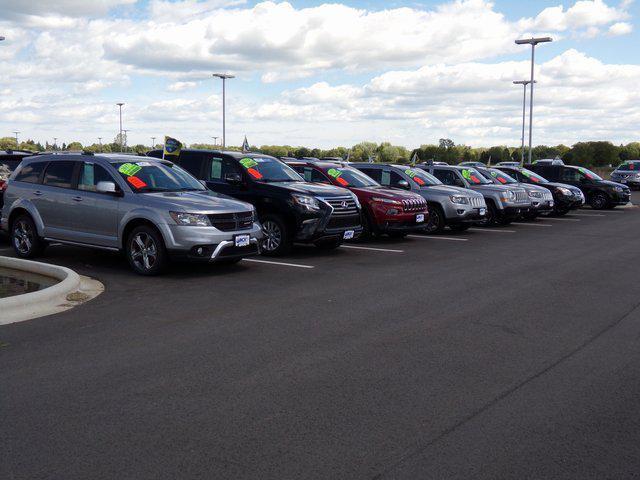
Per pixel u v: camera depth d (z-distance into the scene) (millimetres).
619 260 11438
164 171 10273
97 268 9883
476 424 4094
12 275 8812
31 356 5434
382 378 4945
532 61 35656
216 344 5828
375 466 3516
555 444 3816
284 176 12414
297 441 3822
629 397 4598
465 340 6039
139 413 4230
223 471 3447
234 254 9438
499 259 11477
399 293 8250
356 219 12242
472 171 19078
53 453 3648
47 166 10539
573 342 6012
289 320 6746
